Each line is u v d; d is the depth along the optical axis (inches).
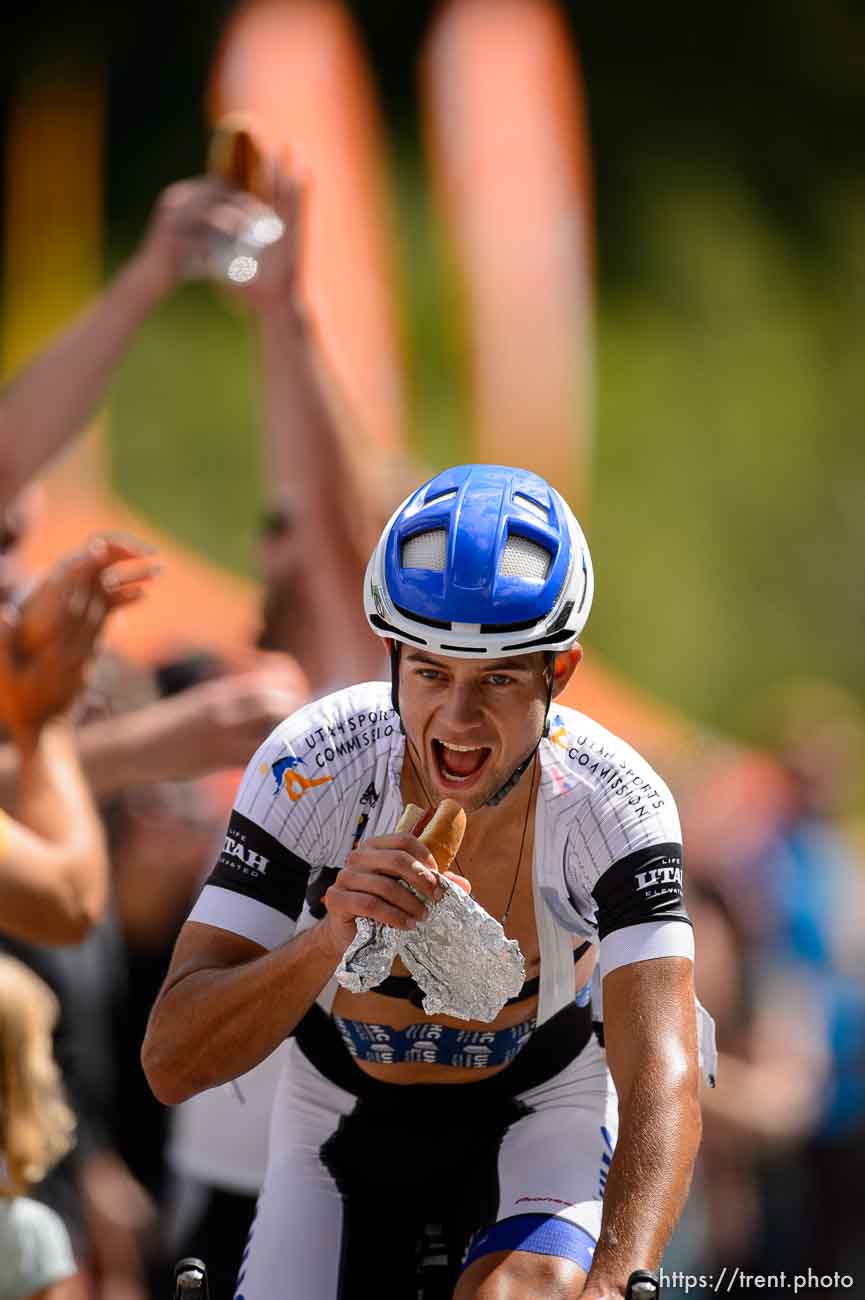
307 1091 367.2
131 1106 631.8
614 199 3253.0
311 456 530.9
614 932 322.3
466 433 2741.1
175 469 2864.2
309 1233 346.6
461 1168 359.3
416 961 284.4
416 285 2881.4
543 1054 356.5
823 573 3179.1
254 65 2097.7
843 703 2898.6
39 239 2736.2
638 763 335.9
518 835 331.0
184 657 583.5
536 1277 315.0
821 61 3454.7
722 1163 768.9
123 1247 603.8
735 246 3302.2
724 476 3176.7
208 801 650.2
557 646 303.9
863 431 3265.3
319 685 548.1
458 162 2237.9
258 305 518.6
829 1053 872.9
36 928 407.2
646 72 3371.1
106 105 3009.4
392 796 329.4
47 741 431.8
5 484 502.6
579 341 2178.9
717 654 3065.9
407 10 3110.2
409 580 299.9
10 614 431.2
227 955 318.7
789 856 942.4
